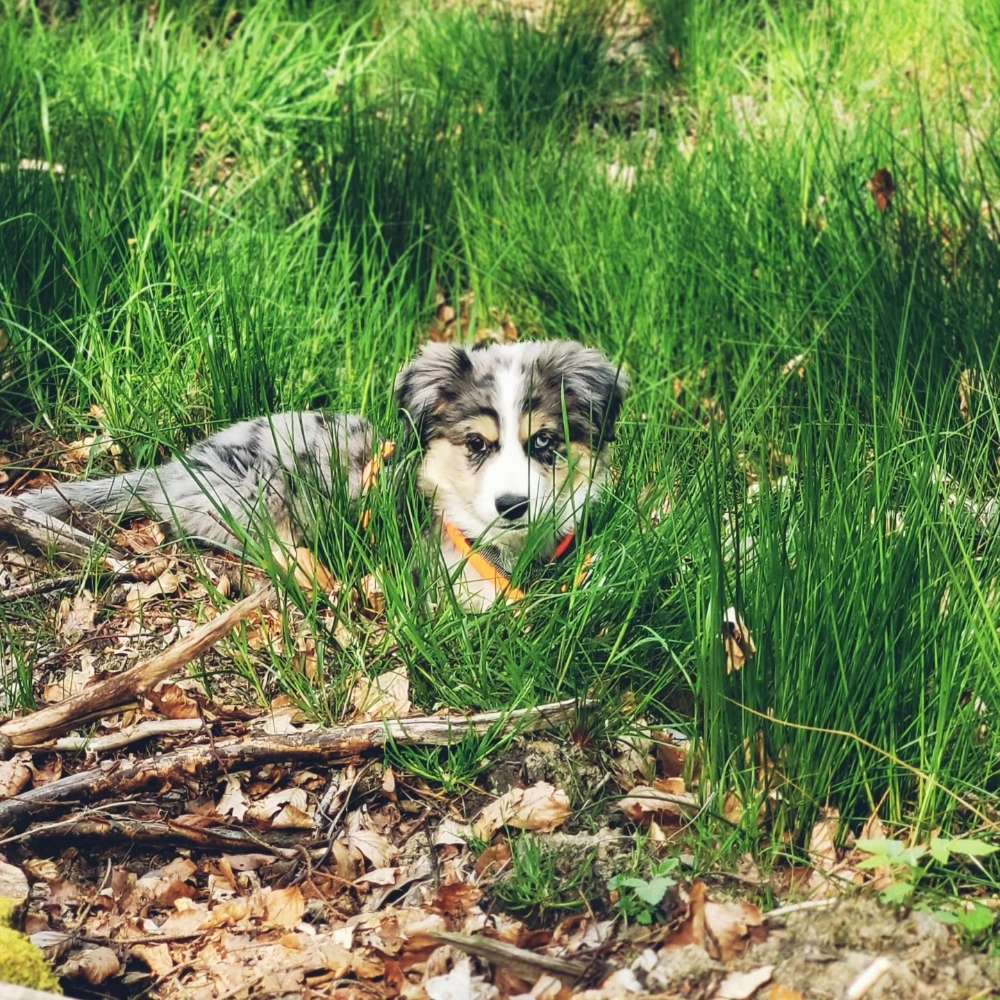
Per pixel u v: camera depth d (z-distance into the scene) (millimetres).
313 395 2613
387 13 3361
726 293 2666
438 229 2842
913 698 2189
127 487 2498
